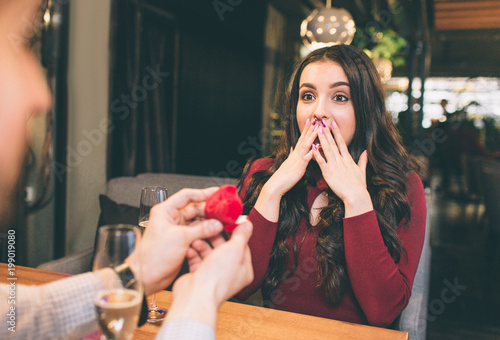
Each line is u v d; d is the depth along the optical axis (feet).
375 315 3.53
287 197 4.16
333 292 3.72
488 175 12.17
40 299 2.08
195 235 2.30
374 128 4.11
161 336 1.65
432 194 25.35
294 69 4.59
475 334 7.71
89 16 9.34
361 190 3.63
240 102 18.60
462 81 41.22
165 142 12.59
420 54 26.21
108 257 1.90
